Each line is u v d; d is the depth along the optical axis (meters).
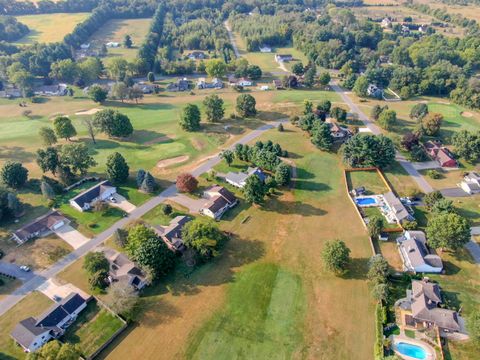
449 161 131.88
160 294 84.62
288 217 108.69
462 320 76.81
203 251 91.56
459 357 70.25
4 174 118.88
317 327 76.62
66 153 125.31
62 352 65.31
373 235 99.19
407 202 113.44
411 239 94.44
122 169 122.81
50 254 96.62
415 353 71.00
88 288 86.62
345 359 70.44
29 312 81.19
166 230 99.19
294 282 87.44
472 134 135.00
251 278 88.56
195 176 129.00
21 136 158.50
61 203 116.44
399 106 185.50
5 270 92.00
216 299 83.25
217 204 109.31
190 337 75.12
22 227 105.81
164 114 180.12
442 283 85.56
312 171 131.00
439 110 179.88
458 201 114.38
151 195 119.69
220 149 146.50
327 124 146.38
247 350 72.50
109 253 94.31
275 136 155.62
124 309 77.38
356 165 132.38
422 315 75.81
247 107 170.38
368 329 75.88
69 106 191.50
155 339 74.88
